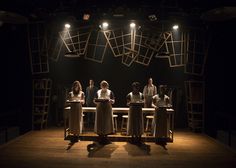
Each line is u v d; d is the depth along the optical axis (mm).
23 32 9422
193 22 9234
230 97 9289
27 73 9570
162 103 7230
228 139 7387
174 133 8930
